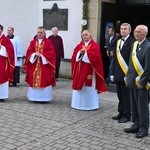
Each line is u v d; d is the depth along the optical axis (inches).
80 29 464.1
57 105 334.0
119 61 269.4
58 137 240.1
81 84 313.9
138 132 247.1
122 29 268.4
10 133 245.6
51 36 456.8
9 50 344.5
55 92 393.1
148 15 495.2
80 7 461.4
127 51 266.1
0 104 329.4
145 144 230.8
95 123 276.7
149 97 246.2
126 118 281.1
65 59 479.8
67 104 339.9
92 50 313.4
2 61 340.8
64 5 474.6
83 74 313.9
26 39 522.6
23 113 298.8
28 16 515.2
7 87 345.1
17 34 530.0
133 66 239.8
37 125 265.7
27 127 260.1
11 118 282.4
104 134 249.4
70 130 256.2
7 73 343.3
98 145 227.0
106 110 320.5
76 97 320.5
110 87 425.7
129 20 491.2
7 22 536.1
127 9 487.8
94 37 451.8
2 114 293.7
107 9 460.4
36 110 311.0
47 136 241.4
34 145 223.6
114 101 357.7
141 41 238.8
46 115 295.0
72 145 225.5
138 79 237.0
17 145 223.0
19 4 521.0
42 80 338.0
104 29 457.4
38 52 340.2
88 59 313.6
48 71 341.4
